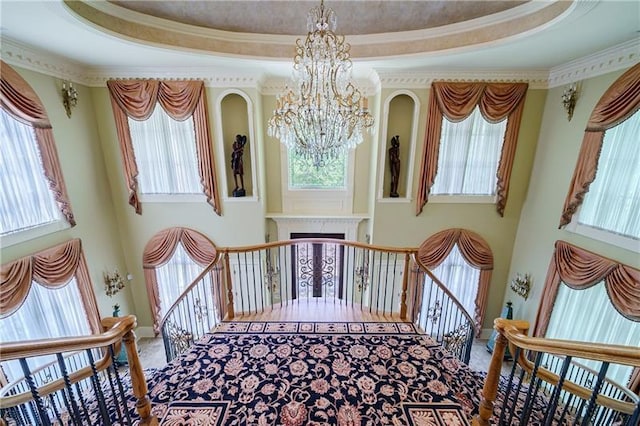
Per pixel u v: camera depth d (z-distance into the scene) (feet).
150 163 17.43
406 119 17.75
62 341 4.23
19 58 12.23
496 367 5.88
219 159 17.54
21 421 7.11
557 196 15.35
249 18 12.42
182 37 13.08
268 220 19.69
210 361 9.56
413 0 11.19
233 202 18.06
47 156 13.28
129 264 18.72
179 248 18.56
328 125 8.61
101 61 14.44
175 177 17.70
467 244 18.12
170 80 16.11
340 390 8.36
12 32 10.83
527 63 14.49
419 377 8.93
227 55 13.85
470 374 9.37
